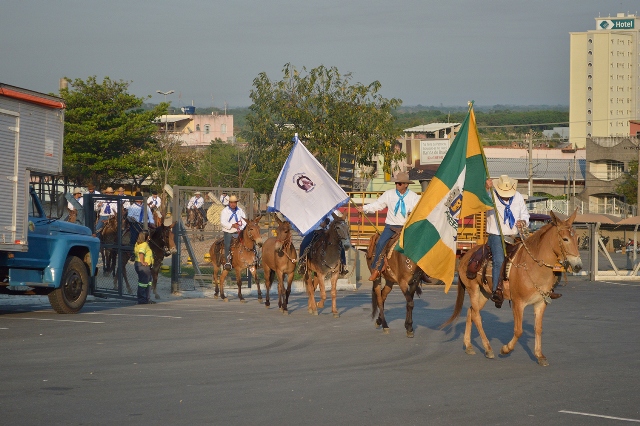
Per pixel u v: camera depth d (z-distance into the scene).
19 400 9.04
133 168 51.78
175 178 59.03
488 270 12.39
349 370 11.27
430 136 89.12
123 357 12.06
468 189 13.46
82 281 18.20
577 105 154.25
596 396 9.73
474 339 14.63
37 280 17.14
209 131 110.75
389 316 18.33
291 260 18.22
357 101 42.22
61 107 17.09
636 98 151.75
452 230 13.61
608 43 151.88
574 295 25.28
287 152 42.56
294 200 17.75
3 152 15.61
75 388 9.73
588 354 13.10
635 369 11.68
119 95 53.00
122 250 21.41
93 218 22.16
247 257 21.17
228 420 8.25
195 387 9.89
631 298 24.27
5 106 15.59
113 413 8.48
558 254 11.47
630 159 74.31
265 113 42.22
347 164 36.81
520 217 12.65
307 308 19.94
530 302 11.93
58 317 17.16
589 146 75.81
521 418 8.55
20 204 15.99
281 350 13.00
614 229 55.03
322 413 8.62
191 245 25.25
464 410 8.88
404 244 13.64
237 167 60.56
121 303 21.14
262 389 9.83
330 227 17.61
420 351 13.09
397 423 8.24
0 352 12.37
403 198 15.16
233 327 15.89
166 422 8.14
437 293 25.75
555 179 81.69
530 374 11.16
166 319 17.12
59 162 17.19
